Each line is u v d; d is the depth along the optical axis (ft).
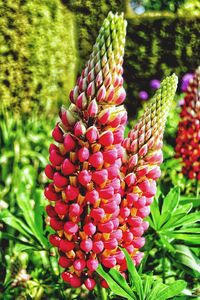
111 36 1.95
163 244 2.60
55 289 2.84
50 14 6.00
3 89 5.70
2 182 3.73
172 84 2.17
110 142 1.98
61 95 6.18
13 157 3.89
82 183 1.99
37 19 5.86
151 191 2.19
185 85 6.37
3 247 3.09
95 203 2.05
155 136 2.18
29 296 2.78
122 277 2.10
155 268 2.87
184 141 3.40
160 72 7.70
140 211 2.18
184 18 7.64
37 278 2.91
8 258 3.00
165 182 4.11
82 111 2.01
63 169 2.00
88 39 7.41
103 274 2.10
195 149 3.38
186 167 3.45
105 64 1.95
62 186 2.04
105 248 2.10
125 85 7.63
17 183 3.65
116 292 2.09
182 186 3.97
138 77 7.65
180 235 2.48
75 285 2.17
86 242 2.06
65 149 2.02
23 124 4.88
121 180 2.16
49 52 5.98
